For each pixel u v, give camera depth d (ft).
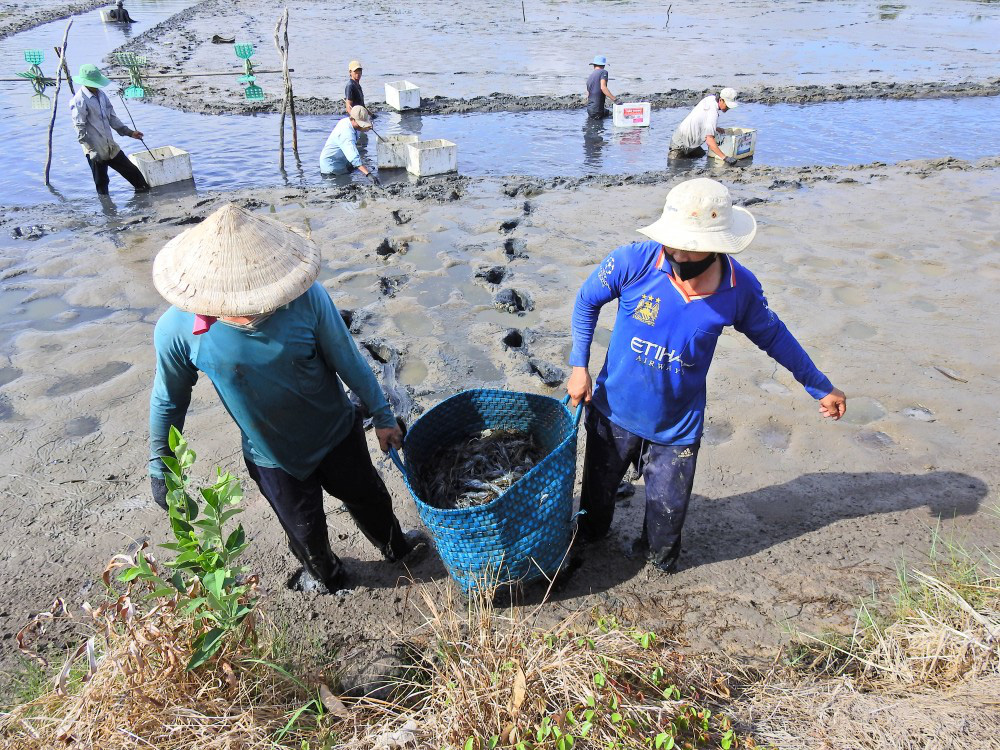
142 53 61.46
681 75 54.49
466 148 38.19
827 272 22.13
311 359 8.70
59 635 10.44
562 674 8.05
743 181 31.58
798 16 82.74
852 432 14.87
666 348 9.19
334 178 33.30
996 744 7.43
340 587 11.27
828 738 7.88
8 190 31.58
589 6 92.58
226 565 8.05
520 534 9.60
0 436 15.15
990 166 32.78
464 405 11.19
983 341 18.04
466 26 77.25
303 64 58.54
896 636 9.39
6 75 53.83
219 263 7.91
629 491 13.15
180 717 7.66
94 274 23.00
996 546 11.62
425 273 22.77
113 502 13.32
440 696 8.22
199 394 16.61
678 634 10.16
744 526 12.39
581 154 37.17
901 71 55.06
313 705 8.55
